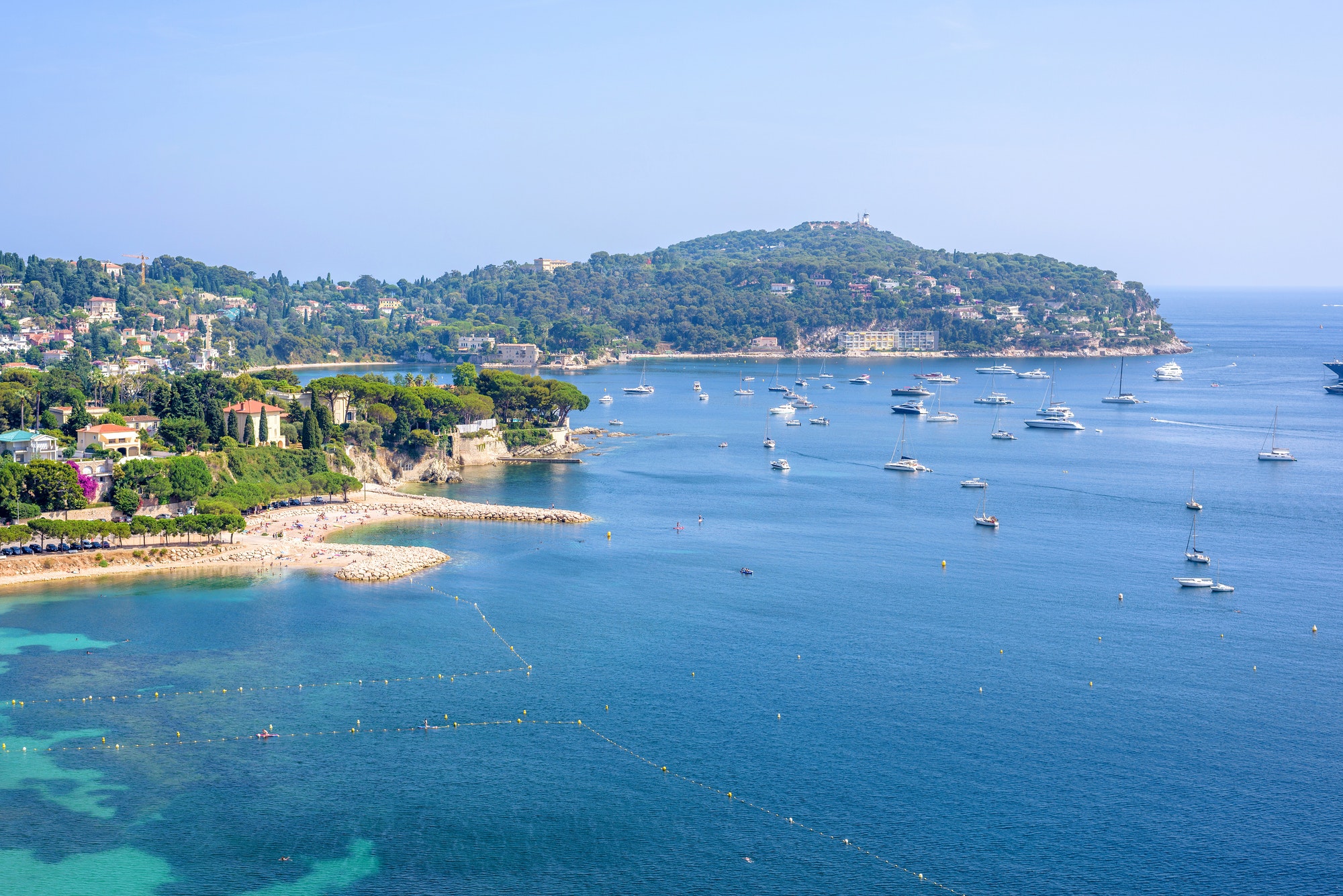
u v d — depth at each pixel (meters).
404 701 199.25
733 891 146.88
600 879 148.62
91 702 196.00
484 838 157.25
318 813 162.88
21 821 159.25
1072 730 191.75
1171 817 164.88
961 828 161.50
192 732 186.12
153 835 156.50
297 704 197.12
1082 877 150.75
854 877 150.25
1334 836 160.62
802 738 187.25
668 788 171.25
